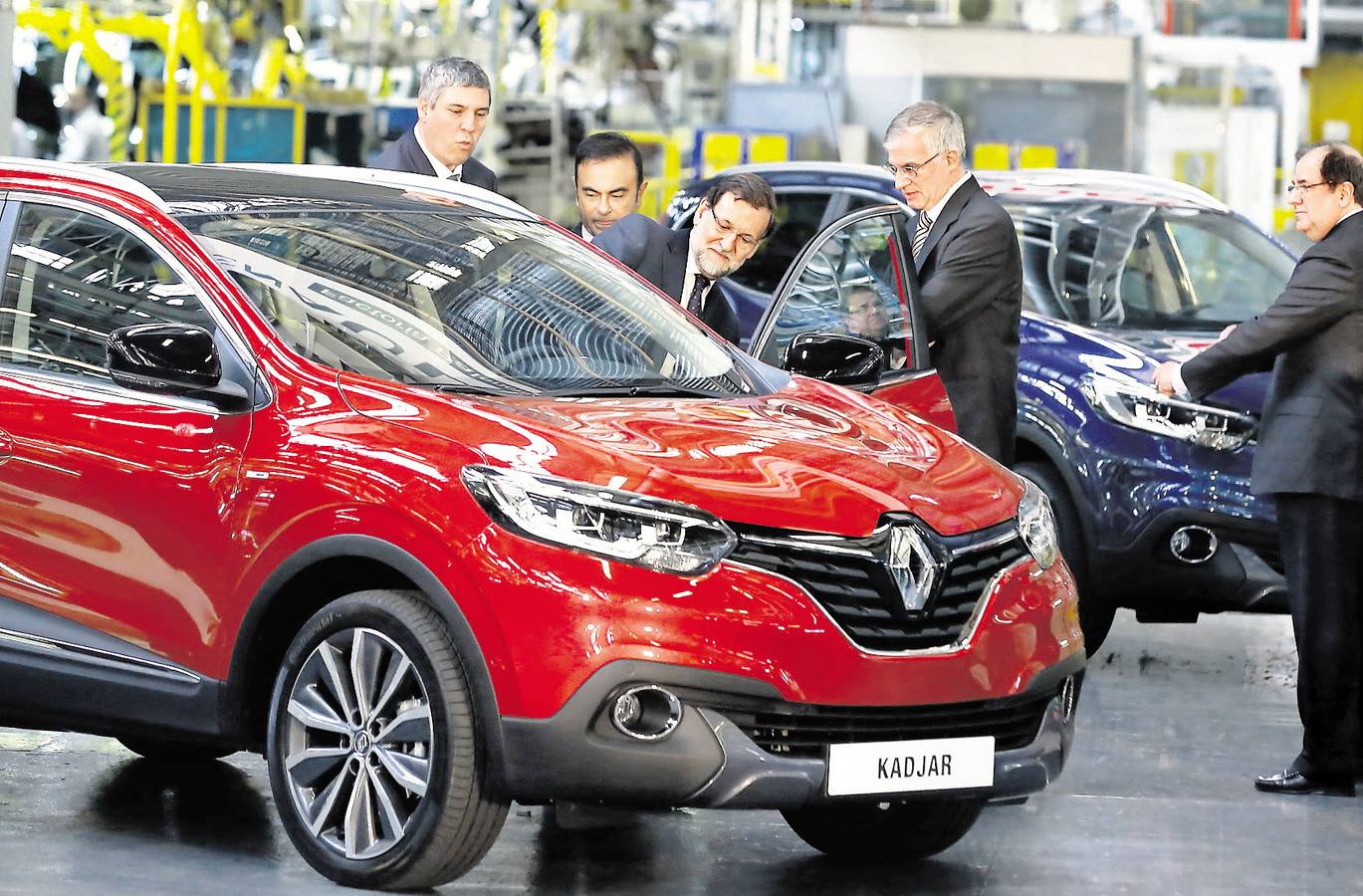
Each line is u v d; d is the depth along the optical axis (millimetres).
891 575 7484
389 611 7461
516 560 7168
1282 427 10188
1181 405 12305
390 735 7496
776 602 7230
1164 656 13914
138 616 8055
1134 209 14312
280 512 7664
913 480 7867
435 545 7301
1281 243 14492
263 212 8648
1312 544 10148
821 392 8945
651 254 10547
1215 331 13688
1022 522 8070
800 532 7355
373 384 7793
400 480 7414
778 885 8219
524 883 8016
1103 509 12461
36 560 8289
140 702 8047
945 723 7621
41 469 8250
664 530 7188
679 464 7430
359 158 23000
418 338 8172
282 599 7801
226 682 7848
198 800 9219
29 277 8625
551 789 7152
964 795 7656
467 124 11859
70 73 22625
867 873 8477
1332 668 10117
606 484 7219
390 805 7539
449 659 7324
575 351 8523
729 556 7242
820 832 8680
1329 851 9047
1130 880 8461
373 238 8695
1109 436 12445
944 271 10914
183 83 22641
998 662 7691
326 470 7574
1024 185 14578
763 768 7176
